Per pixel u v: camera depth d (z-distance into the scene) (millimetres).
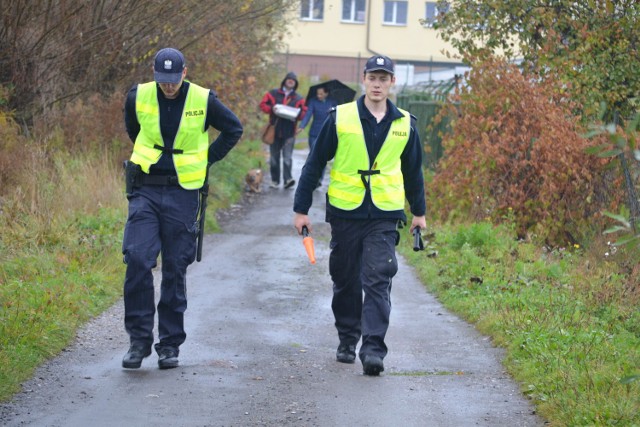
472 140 17578
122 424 7031
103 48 18766
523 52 18844
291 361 9156
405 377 8602
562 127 16328
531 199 16578
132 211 8531
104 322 10406
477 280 12844
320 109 24375
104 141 18281
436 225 17391
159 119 8508
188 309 11477
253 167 27203
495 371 8891
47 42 18047
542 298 11625
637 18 17438
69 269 12164
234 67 23609
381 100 8641
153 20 18891
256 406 7578
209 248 15914
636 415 6961
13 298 10227
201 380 8289
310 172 8812
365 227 8695
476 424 7207
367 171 8625
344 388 8164
